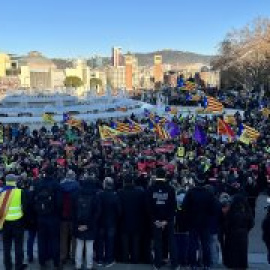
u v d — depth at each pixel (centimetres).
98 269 1190
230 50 11956
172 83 19388
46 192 1169
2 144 3494
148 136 3666
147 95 10331
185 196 1221
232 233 1192
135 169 2127
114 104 6956
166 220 1170
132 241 1238
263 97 8519
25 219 1232
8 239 1156
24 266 1179
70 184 1238
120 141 3334
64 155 2620
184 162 2341
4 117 6072
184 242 1238
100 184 1476
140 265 1220
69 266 1232
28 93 7644
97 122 4934
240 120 4575
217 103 4394
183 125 4450
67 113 5875
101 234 1221
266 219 1210
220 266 1259
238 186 1595
